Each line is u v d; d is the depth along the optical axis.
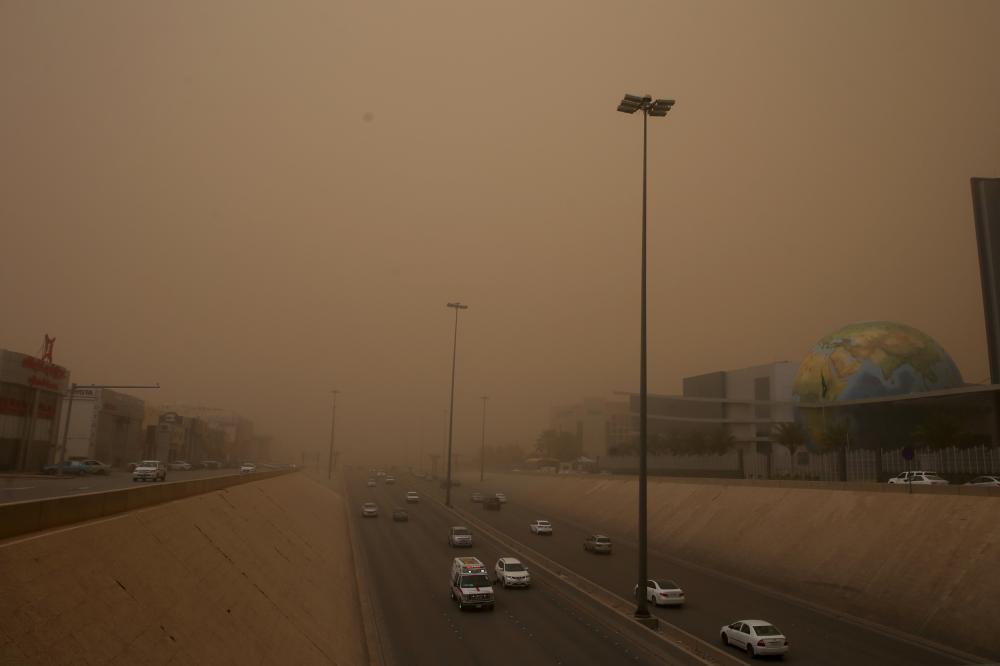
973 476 50.78
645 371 31.94
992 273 58.59
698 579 41.81
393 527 63.72
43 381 69.56
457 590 33.25
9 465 64.75
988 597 28.09
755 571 41.59
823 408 73.25
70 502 14.58
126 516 17.05
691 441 97.38
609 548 52.00
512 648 25.86
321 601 28.58
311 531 44.41
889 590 32.41
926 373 69.50
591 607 32.81
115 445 93.94
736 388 108.50
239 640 17.58
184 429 127.00
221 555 21.92
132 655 12.60
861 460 61.38
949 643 27.56
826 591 35.53
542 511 85.44
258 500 37.41
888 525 36.56
